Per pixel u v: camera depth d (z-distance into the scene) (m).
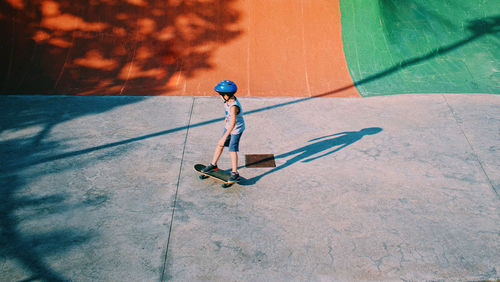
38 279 3.68
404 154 6.28
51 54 9.10
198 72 9.12
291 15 10.06
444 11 10.81
